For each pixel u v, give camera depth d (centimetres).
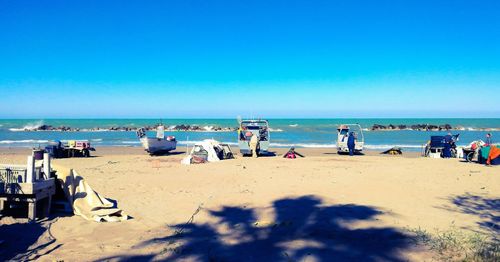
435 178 1537
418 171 1766
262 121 2780
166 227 855
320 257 659
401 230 810
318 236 778
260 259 651
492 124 8962
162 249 702
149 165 1998
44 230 802
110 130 7819
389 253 672
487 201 1113
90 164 2056
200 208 1017
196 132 6900
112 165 1998
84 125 9038
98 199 960
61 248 704
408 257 652
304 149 3497
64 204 943
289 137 5334
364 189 1286
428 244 717
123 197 1155
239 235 791
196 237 779
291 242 741
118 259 652
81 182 979
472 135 5844
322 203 1076
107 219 889
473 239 738
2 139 5062
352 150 2736
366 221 888
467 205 1062
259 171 1766
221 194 1203
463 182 1439
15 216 889
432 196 1180
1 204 861
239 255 671
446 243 719
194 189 1291
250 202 1091
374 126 7712
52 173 979
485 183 1419
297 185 1372
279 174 1667
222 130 7419
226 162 2180
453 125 8469
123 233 803
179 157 2558
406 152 3247
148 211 992
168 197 1160
